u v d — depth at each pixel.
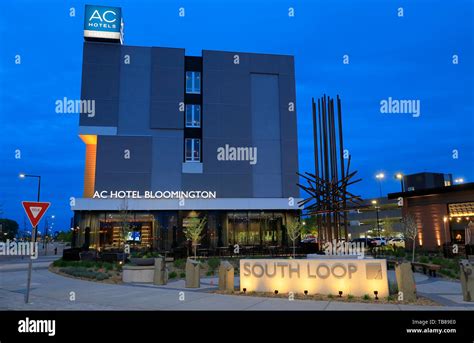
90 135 40.22
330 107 20.55
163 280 15.87
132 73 41.97
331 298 11.13
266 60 45.12
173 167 41.03
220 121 42.91
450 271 18.00
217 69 43.88
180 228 39.06
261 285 12.53
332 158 20.25
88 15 42.03
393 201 70.44
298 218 41.69
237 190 41.88
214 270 21.38
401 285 10.82
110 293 13.00
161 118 41.53
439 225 32.78
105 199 37.88
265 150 43.31
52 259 38.59
